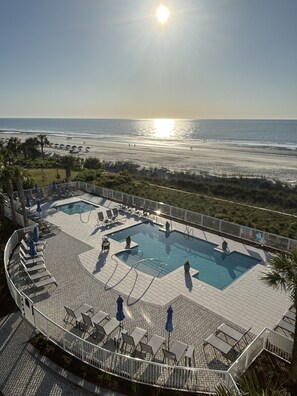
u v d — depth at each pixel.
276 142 118.00
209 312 12.90
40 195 30.42
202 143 114.62
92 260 17.39
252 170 56.62
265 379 9.30
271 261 9.32
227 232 21.69
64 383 9.20
